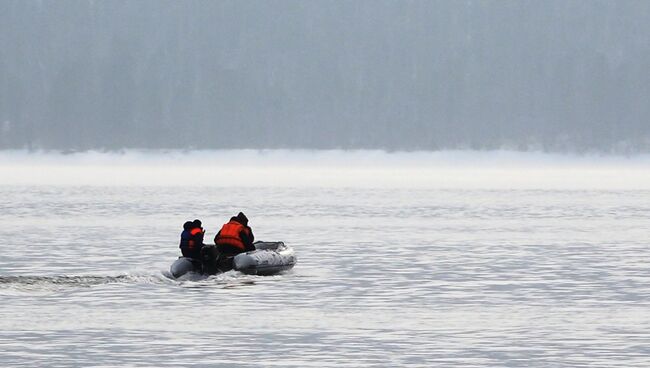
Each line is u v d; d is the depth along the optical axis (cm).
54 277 8856
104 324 6944
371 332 6719
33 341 6400
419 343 6397
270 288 8562
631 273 9756
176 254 11244
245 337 6544
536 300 8062
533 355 6081
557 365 5838
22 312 7350
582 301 8006
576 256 11288
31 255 11112
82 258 10838
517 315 7369
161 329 6775
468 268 10112
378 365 5828
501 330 6806
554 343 6406
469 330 6806
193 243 8988
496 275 9581
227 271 9012
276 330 6769
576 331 6781
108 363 5844
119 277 8875
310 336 6594
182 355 6050
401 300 8025
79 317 7188
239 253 9144
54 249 11762
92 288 8419
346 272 9700
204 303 7788
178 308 7556
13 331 6688
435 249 11988
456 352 6156
